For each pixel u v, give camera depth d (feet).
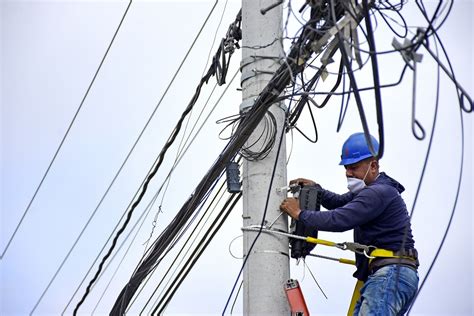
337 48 22.40
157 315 32.73
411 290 23.71
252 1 26.55
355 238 25.45
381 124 18.81
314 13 21.89
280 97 23.70
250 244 24.71
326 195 26.99
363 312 23.30
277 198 25.05
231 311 27.22
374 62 18.79
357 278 24.82
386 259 23.99
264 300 24.00
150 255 31.24
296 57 22.58
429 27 17.84
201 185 27.86
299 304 23.73
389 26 21.38
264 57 25.89
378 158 18.78
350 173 25.88
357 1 21.35
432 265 19.47
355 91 18.74
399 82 18.57
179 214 29.45
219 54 30.58
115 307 33.65
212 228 30.53
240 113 25.80
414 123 16.94
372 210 24.13
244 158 25.55
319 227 24.11
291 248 24.90
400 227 24.32
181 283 32.01
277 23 26.27
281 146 25.79
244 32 26.58
